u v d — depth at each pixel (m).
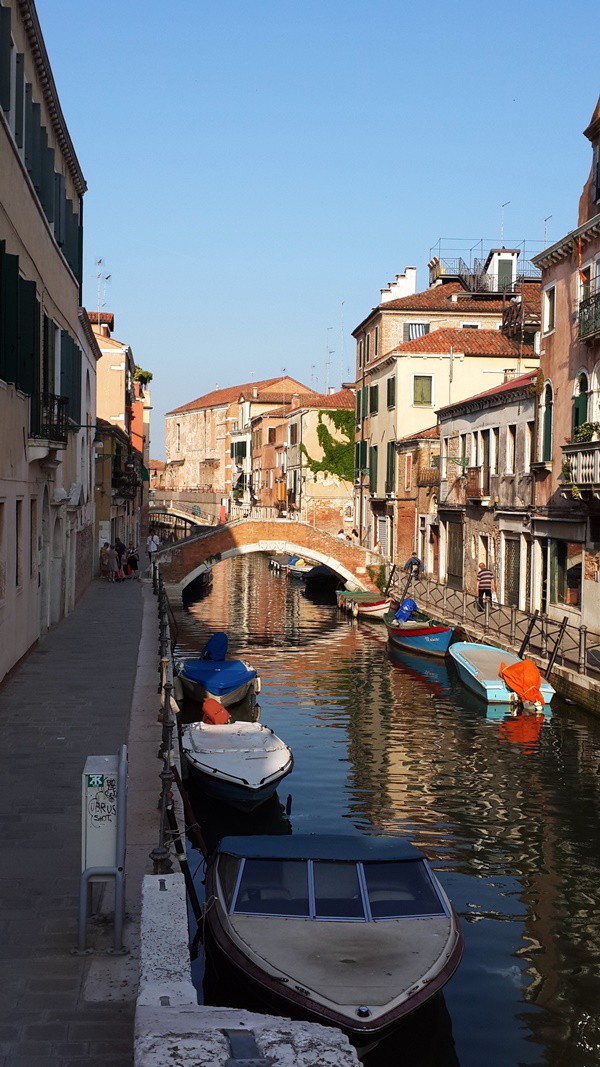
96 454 39.94
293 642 32.12
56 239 21.06
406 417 41.97
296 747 18.50
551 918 11.19
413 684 24.72
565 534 24.42
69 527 26.25
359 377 50.88
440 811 14.82
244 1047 3.83
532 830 14.02
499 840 13.62
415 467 40.00
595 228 22.30
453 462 34.91
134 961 6.70
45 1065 5.50
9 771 10.95
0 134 13.60
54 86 18.56
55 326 21.42
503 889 11.98
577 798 15.41
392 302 45.53
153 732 12.98
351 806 15.03
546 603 25.81
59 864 8.34
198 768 14.40
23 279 15.82
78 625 23.80
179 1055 3.73
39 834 9.01
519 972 9.92
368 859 9.16
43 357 18.84
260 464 77.31
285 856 9.16
